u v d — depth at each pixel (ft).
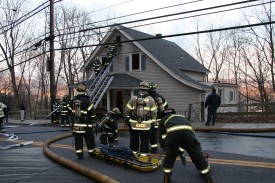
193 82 63.77
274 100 114.73
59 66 131.23
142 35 76.33
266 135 37.83
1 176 22.26
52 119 63.31
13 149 33.14
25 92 177.37
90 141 26.99
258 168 22.13
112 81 68.59
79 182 20.54
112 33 73.15
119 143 35.27
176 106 65.67
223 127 45.03
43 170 23.73
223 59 136.77
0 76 156.76
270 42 99.35
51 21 60.49
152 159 23.53
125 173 21.77
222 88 80.33
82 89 26.71
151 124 25.02
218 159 25.11
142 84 25.25
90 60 78.02
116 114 34.88
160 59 67.05
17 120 81.00
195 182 19.43
